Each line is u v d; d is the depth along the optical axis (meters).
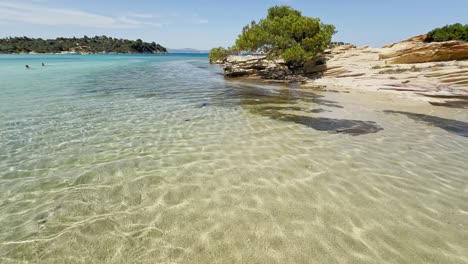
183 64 61.34
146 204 4.61
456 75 18.39
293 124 10.03
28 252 3.45
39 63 53.72
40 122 9.92
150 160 6.52
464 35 28.75
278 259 3.34
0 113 11.23
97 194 4.90
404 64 23.52
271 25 26.75
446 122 10.37
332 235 3.79
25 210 4.38
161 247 3.55
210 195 4.92
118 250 3.49
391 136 8.58
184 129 9.27
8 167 6.04
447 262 3.26
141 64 58.88
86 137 8.26
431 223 4.04
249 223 4.08
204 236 3.78
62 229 3.91
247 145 7.70
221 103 14.11
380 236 3.76
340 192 5.01
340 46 34.47
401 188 5.14
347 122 10.32
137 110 12.23
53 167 6.06
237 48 30.94
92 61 67.69
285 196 4.88
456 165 6.26
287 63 28.77
